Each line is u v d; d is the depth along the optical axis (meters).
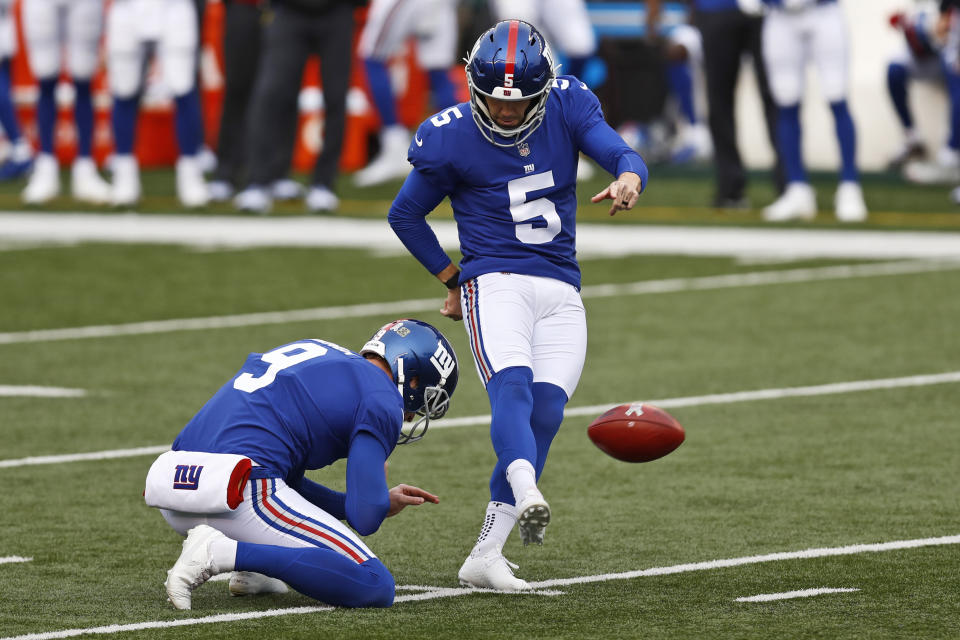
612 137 21.08
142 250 55.25
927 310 43.31
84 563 21.23
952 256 53.25
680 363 36.50
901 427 29.94
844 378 34.59
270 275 50.22
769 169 85.94
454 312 22.17
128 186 66.62
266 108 63.53
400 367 20.14
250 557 18.67
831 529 22.94
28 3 66.44
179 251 55.03
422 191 21.39
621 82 88.12
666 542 22.36
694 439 29.22
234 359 37.16
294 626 18.11
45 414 31.47
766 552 21.72
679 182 77.81
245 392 19.52
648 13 84.38
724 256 53.84
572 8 72.31
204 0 68.31
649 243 56.84
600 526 23.33
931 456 27.61
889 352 37.56
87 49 66.50
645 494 25.30
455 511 24.28
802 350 37.91
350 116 83.75
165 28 64.56
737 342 39.03
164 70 65.81
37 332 40.97
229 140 67.94
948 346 38.19
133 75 65.25
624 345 38.84
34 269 51.19
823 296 45.78
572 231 21.58
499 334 20.56
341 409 19.44
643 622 18.31
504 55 20.34
